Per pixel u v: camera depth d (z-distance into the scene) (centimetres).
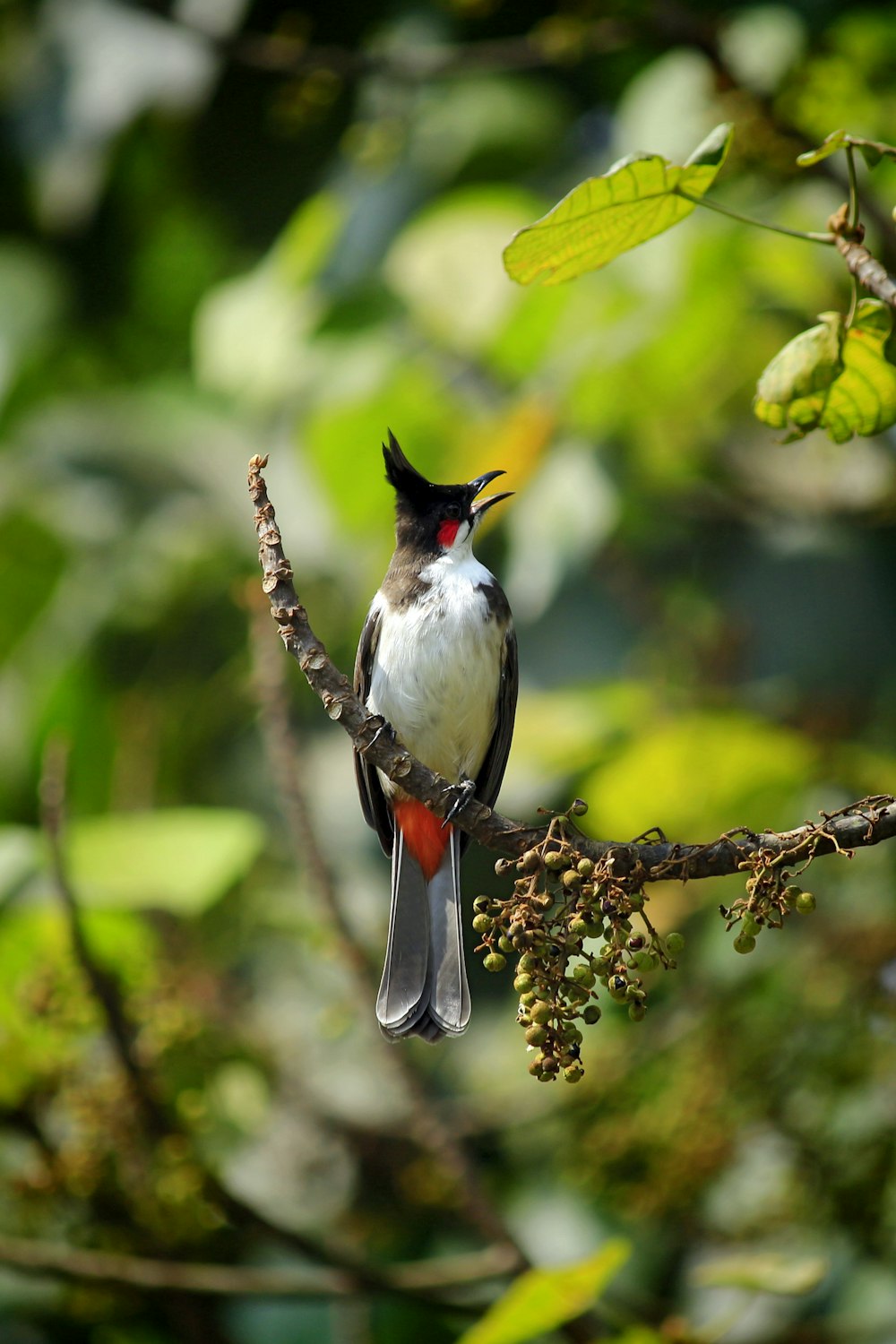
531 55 934
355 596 1158
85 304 1437
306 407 1109
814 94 876
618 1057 920
